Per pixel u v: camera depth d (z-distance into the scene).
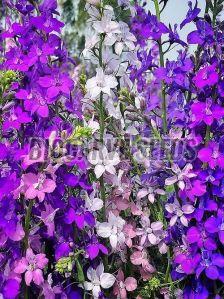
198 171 0.41
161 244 0.43
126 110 0.42
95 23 0.39
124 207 0.42
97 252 0.38
